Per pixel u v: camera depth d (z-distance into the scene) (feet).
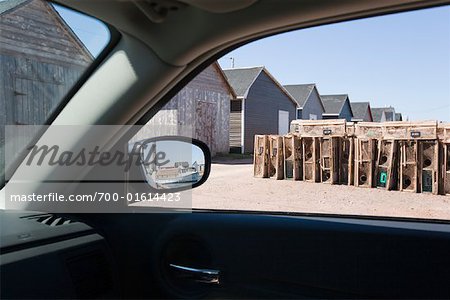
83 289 6.03
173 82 6.22
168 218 8.05
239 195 31.45
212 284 7.97
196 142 7.87
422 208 26.18
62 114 6.07
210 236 8.11
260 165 43.57
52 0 5.42
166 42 5.64
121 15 5.30
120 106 5.90
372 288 7.33
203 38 5.70
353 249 7.47
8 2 5.80
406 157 34.06
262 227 7.97
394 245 7.26
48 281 5.47
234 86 86.28
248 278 7.93
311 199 30.04
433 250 7.06
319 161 39.75
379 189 35.37
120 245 7.13
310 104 118.32
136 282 7.43
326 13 5.47
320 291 7.58
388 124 35.27
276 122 95.91
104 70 5.89
